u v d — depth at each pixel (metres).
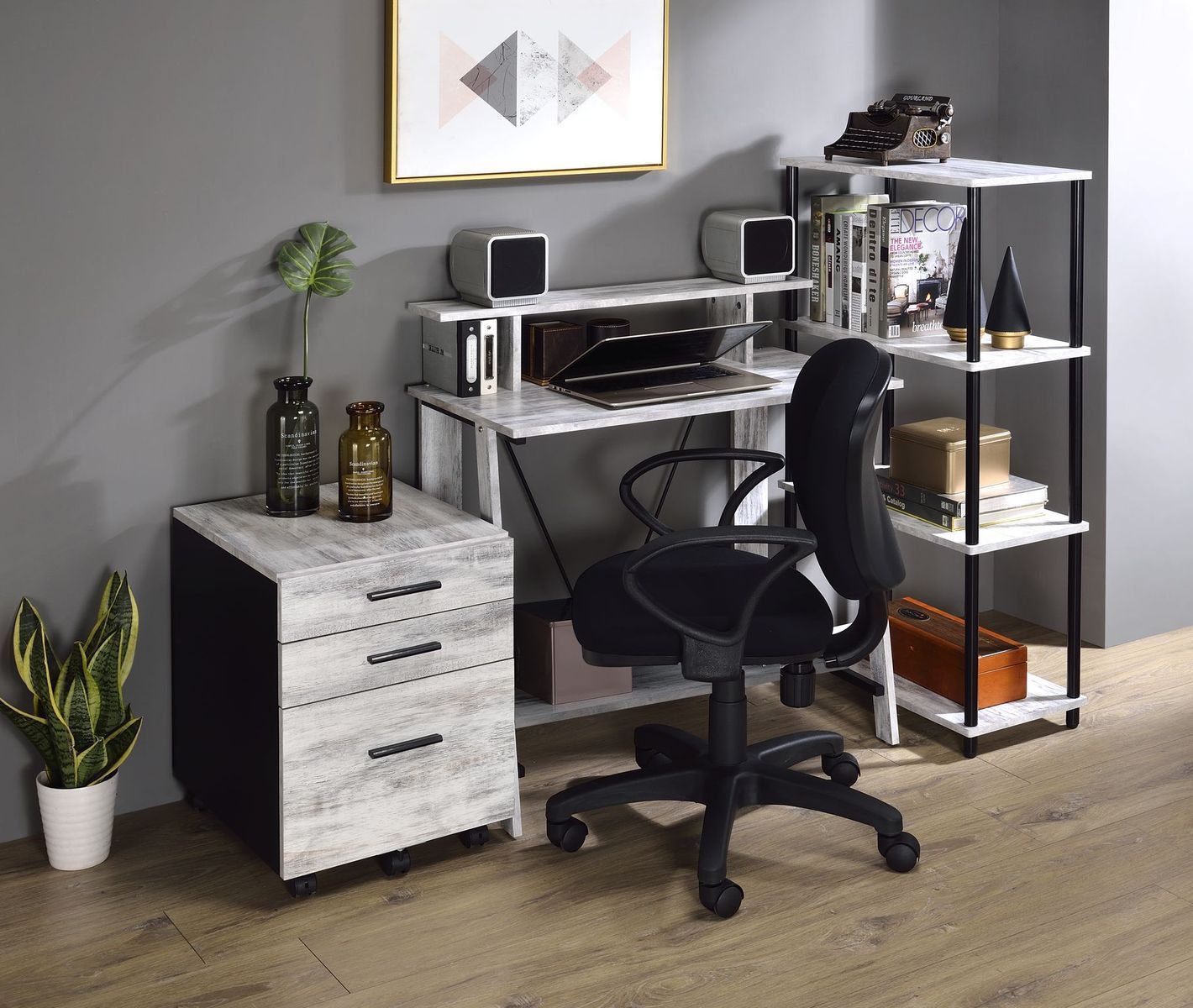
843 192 3.63
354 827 2.65
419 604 2.64
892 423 3.72
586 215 3.29
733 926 2.56
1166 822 2.91
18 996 2.36
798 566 3.74
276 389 2.81
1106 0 3.47
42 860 2.80
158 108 2.75
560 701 3.13
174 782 3.05
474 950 2.49
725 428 3.60
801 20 3.47
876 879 2.71
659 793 2.82
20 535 2.78
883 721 3.31
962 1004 2.33
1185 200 3.67
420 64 2.97
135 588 2.92
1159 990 2.36
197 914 2.61
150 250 2.80
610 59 3.20
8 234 2.66
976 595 3.16
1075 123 3.60
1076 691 3.36
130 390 2.83
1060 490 3.85
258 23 2.82
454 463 3.19
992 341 3.19
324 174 2.95
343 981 2.40
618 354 2.97
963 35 3.72
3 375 2.71
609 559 2.95
